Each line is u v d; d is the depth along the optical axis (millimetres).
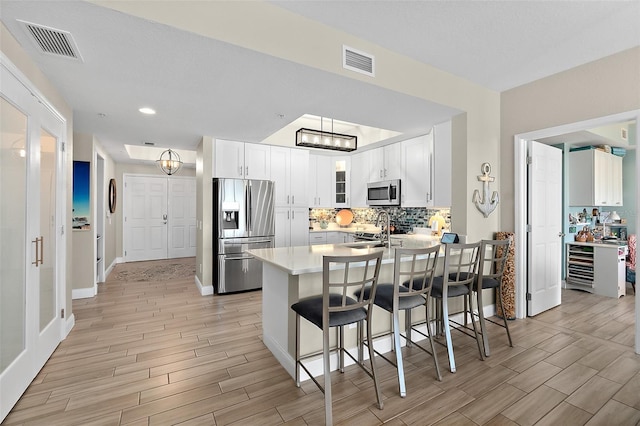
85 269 4160
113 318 3367
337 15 2156
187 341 2805
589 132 4188
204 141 4316
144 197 7070
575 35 2387
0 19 1639
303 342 2242
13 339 1886
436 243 3318
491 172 3445
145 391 2033
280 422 1745
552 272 3750
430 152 3781
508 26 2271
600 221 5453
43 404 1891
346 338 2428
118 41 1859
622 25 2256
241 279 4438
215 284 4395
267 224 4648
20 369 1940
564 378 2189
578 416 1788
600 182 4801
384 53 2578
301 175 5207
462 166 3281
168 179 7336
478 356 2527
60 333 2723
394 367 2359
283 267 2027
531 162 3414
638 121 2541
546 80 3143
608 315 3514
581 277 4605
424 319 2938
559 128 3041
